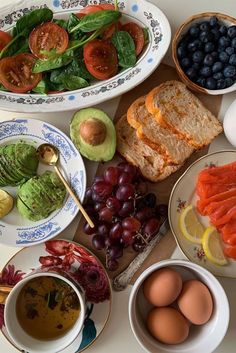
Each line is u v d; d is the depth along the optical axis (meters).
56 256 0.65
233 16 0.70
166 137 0.66
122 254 0.64
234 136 0.64
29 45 0.67
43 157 0.67
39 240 0.65
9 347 0.65
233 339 0.65
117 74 0.67
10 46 0.67
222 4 0.71
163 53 0.65
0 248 0.67
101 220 0.64
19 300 0.64
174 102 0.67
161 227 0.65
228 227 0.63
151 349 0.60
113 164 0.68
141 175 0.66
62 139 0.66
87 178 0.68
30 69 0.67
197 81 0.66
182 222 0.64
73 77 0.66
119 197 0.61
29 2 0.68
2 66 0.66
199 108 0.67
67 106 0.65
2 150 0.66
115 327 0.65
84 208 0.65
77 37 0.67
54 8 0.68
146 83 0.69
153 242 0.65
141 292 0.64
